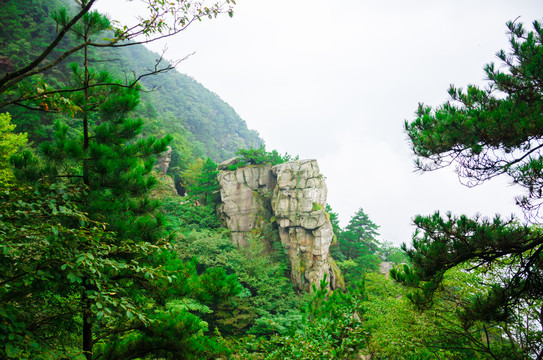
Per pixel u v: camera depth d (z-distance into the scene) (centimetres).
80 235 398
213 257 2906
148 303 662
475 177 665
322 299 1009
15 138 1388
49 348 398
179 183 5303
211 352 604
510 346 898
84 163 562
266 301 2630
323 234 3628
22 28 4116
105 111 567
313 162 3941
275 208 3806
